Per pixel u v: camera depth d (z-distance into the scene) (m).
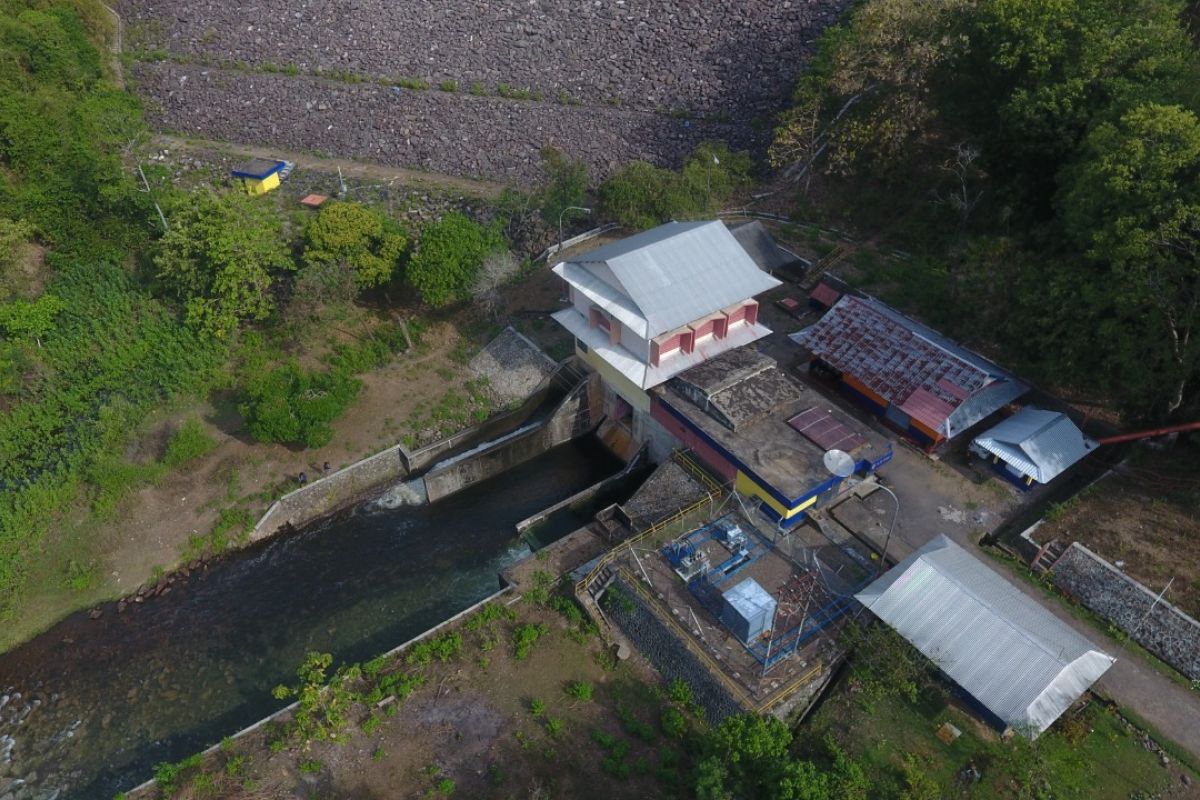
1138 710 34.88
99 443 54.28
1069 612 38.78
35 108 71.88
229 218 57.47
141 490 51.53
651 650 39.91
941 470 46.59
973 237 59.56
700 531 43.88
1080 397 48.62
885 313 51.78
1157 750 33.56
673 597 40.50
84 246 70.06
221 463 53.09
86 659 44.38
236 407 56.97
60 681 43.41
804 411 46.47
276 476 52.31
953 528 43.25
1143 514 41.34
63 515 50.78
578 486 54.12
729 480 45.78
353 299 61.78
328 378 53.91
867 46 62.97
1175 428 42.97
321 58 87.62
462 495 53.59
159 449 54.41
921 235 63.22
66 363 61.56
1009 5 54.69
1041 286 45.69
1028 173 57.56
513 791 34.88
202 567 49.00
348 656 43.78
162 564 48.78
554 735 37.00
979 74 59.78
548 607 42.91
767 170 72.50
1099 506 42.25
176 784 36.47
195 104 88.56
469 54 83.38
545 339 59.94
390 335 61.56
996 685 33.91
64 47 80.12
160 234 70.12
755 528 43.88
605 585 42.31
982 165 60.00
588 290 49.34
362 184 78.56
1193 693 35.34
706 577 41.25
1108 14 51.38
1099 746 33.88
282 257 58.19
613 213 67.88
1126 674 36.12
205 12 92.06
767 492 42.69
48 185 70.69
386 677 39.66
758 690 36.06
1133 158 39.84
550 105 79.62
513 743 36.78
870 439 44.97
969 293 52.44
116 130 78.19
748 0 76.12
